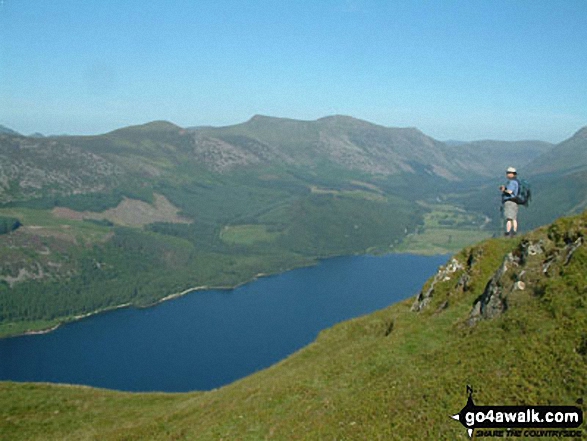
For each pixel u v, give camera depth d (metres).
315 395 24.89
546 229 24.39
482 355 19.55
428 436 16.28
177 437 25.33
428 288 34.31
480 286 29.44
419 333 27.58
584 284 19.02
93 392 42.69
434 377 19.81
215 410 28.23
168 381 173.12
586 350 16.09
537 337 18.22
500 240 31.70
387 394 20.50
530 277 22.31
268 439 21.22
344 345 35.69
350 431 18.77
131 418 34.88
